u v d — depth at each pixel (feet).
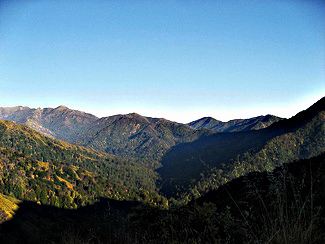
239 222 10.41
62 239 11.01
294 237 7.49
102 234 11.64
